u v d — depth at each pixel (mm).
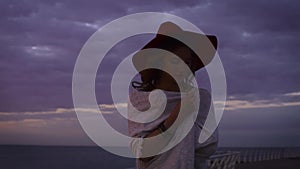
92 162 79938
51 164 104562
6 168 111500
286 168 22453
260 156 31562
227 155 10875
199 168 2172
